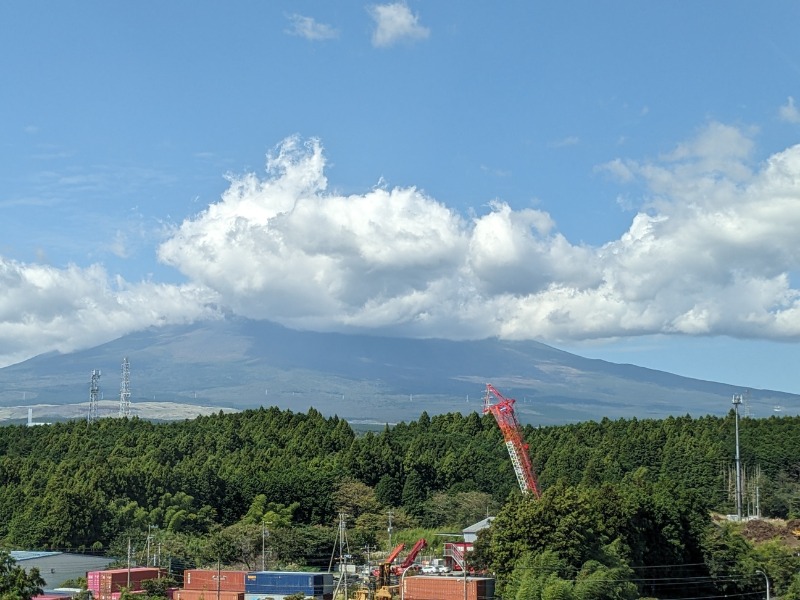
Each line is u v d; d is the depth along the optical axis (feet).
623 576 448.24
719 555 529.04
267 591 460.96
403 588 443.73
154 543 576.20
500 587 448.65
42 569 533.14
